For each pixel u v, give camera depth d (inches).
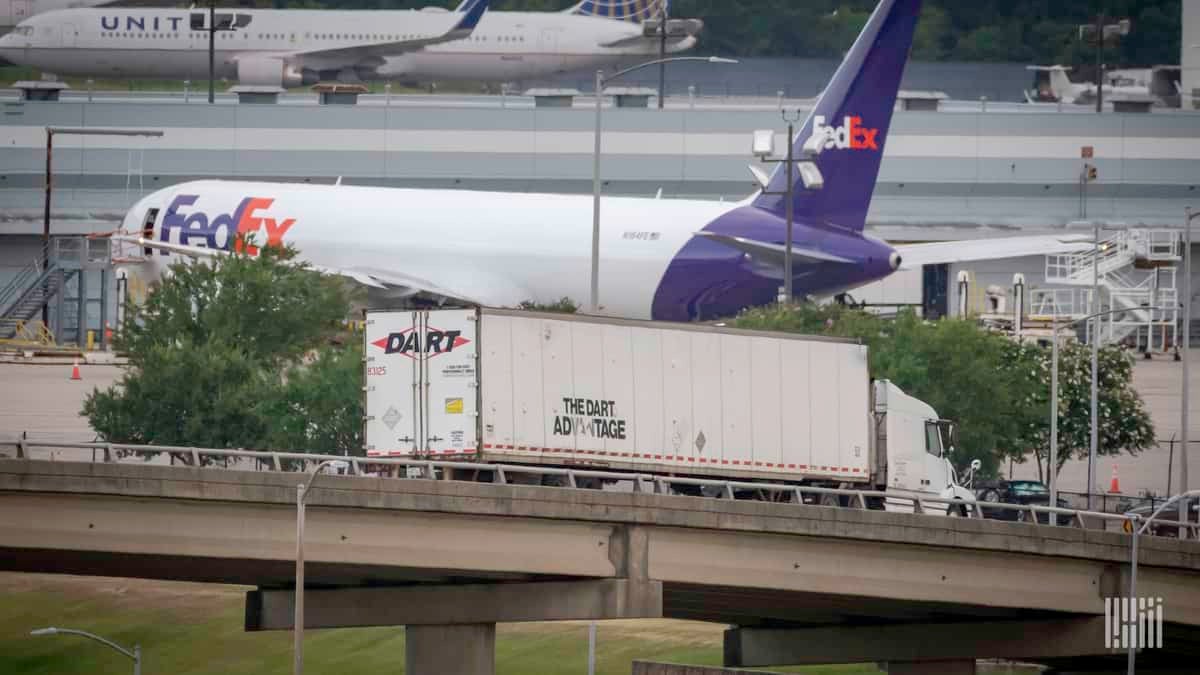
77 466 7199.8
